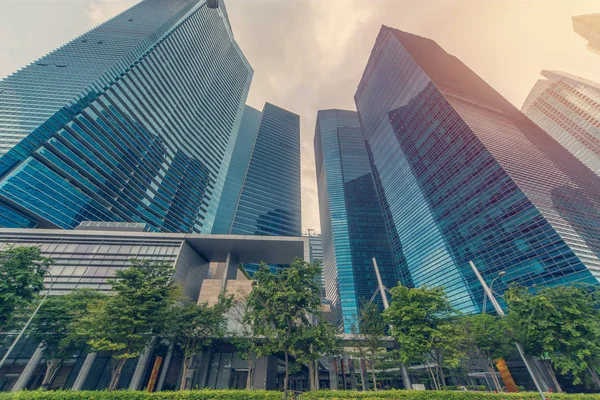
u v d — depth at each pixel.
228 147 145.50
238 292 33.25
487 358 30.02
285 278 23.70
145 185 90.81
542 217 60.19
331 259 136.12
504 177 72.00
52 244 40.31
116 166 81.50
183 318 25.31
